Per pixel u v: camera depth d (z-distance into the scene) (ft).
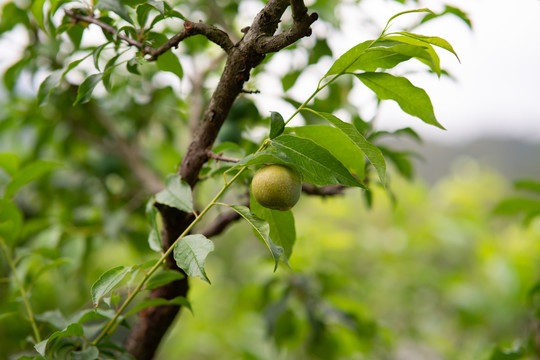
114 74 3.44
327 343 3.57
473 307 4.70
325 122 2.95
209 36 2.17
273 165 2.04
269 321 3.45
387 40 2.05
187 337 4.75
